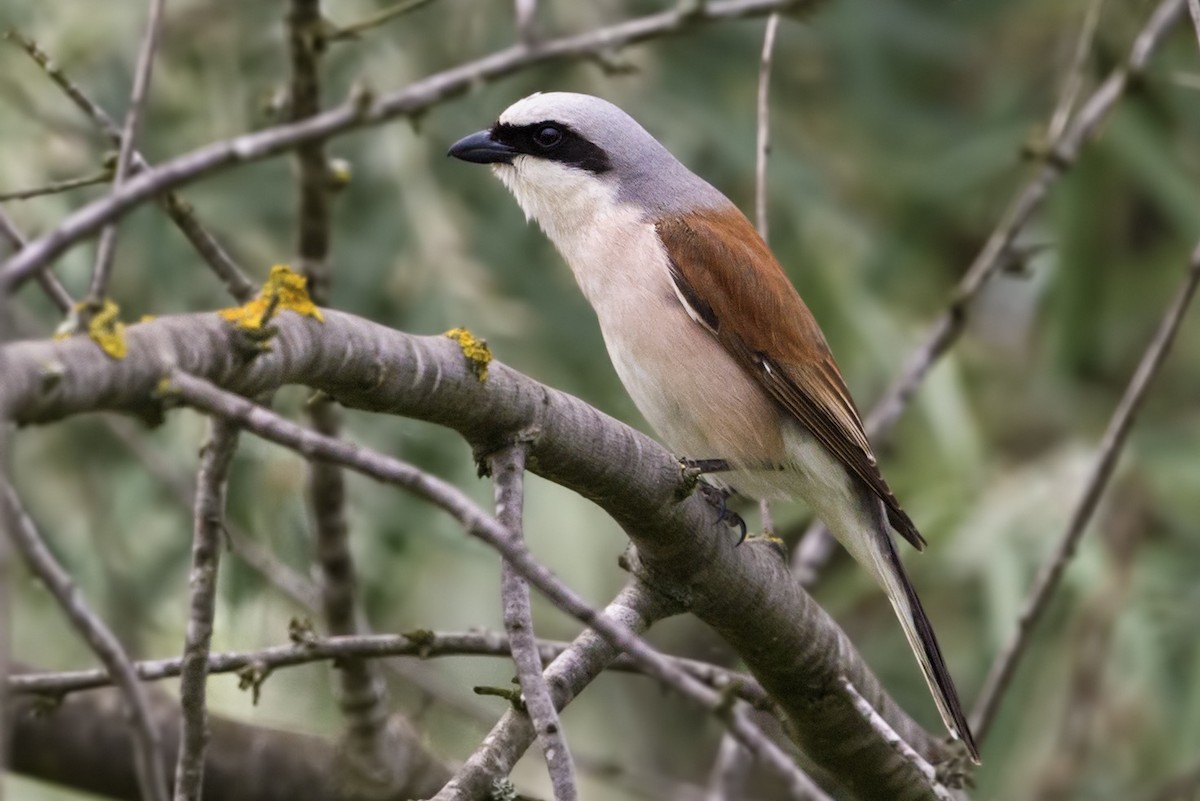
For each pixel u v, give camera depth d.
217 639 10.66
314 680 11.22
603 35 5.23
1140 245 14.71
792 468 8.45
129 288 10.93
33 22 11.18
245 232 11.28
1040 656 11.91
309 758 8.44
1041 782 11.68
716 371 8.33
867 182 13.16
